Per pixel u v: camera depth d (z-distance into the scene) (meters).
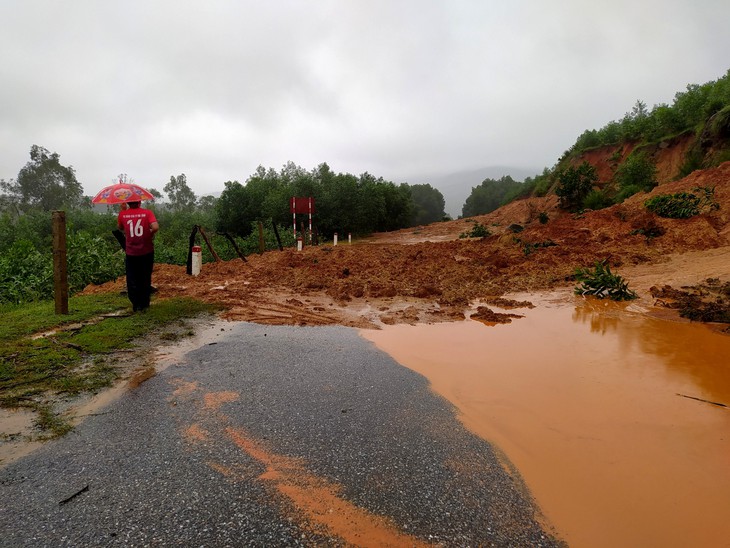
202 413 3.43
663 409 3.43
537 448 2.96
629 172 24.88
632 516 2.30
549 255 10.80
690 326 5.60
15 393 3.71
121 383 3.97
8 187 66.12
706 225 10.83
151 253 6.44
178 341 5.25
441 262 11.40
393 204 49.62
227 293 8.03
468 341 5.29
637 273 8.73
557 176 38.00
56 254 6.10
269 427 3.23
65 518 2.28
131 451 2.90
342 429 3.21
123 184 6.52
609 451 2.89
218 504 2.40
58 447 2.93
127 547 2.10
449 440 3.07
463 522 2.29
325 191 32.47
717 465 2.70
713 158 19.42
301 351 4.93
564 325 5.86
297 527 2.24
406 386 3.98
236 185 30.80
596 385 3.92
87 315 6.22
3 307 7.53
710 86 25.09
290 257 12.15
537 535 2.20
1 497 2.44
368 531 2.21
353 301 7.62
